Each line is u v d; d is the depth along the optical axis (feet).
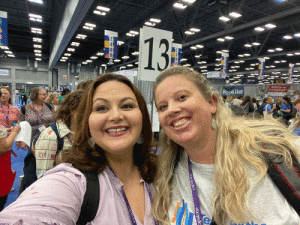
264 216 2.10
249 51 68.54
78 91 4.64
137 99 2.71
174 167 2.90
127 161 2.68
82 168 2.29
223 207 2.25
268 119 2.90
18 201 1.78
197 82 2.51
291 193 2.03
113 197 2.23
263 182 2.19
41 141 4.38
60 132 4.43
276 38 56.03
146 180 2.82
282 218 2.04
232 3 28.04
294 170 2.11
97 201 2.11
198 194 2.54
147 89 11.47
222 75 50.26
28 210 1.63
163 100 2.52
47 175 2.14
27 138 5.61
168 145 2.98
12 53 78.23
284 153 2.18
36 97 8.55
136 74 11.52
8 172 5.77
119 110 2.37
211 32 50.72
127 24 48.19
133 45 65.36
